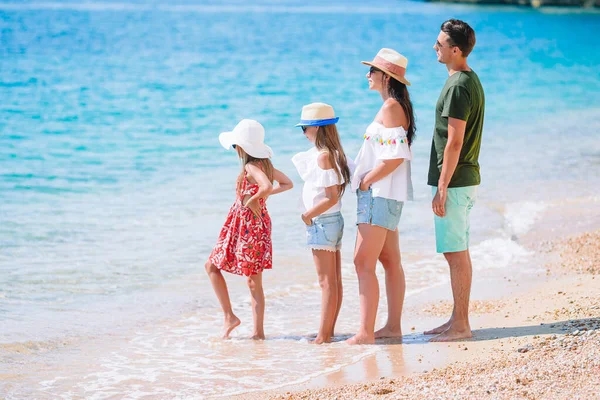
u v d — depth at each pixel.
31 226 12.40
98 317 8.69
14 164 17.44
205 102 29.00
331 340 8.02
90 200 14.30
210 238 11.98
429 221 13.33
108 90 31.73
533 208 14.20
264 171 8.04
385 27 74.44
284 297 9.55
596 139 22.20
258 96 30.72
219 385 6.64
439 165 7.60
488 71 41.34
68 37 57.50
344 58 46.09
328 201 7.71
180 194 14.85
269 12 103.88
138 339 8.01
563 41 60.25
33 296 9.30
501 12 100.19
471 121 7.40
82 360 7.35
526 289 9.51
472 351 7.15
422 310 9.02
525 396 5.62
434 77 36.66
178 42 56.09
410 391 6.02
